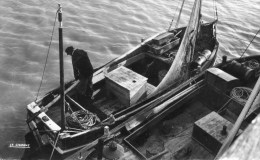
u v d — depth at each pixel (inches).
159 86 403.5
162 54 516.1
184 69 464.8
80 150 309.4
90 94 397.1
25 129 429.4
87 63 368.8
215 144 304.8
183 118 384.8
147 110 357.4
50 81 548.7
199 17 510.3
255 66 472.4
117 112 384.2
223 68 458.6
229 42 754.2
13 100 490.6
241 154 50.6
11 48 625.9
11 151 385.7
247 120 326.6
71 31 726.5
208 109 403.2
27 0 834.8
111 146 263.4
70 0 874.8
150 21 833.5
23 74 557.6
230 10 938.7
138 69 519.2
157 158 317.1
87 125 344.2
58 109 381.7
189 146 333.4
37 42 660.7
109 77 387.9
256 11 940.0
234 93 386.0
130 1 930.7
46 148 355.6
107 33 743.7
